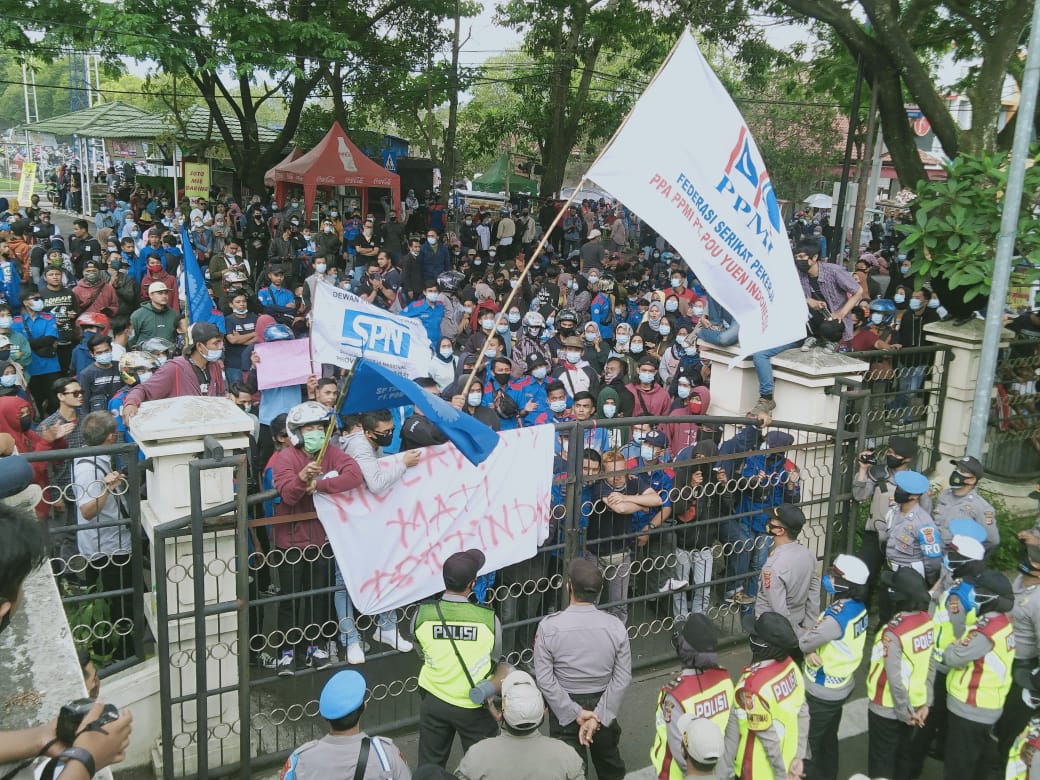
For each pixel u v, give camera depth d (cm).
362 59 2553
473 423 493
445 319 1311
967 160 856
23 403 636
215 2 2033
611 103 2836
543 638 471
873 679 520
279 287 1316
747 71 2656
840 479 703
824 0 1145
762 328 617
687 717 431
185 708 515
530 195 3450
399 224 2103
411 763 532
